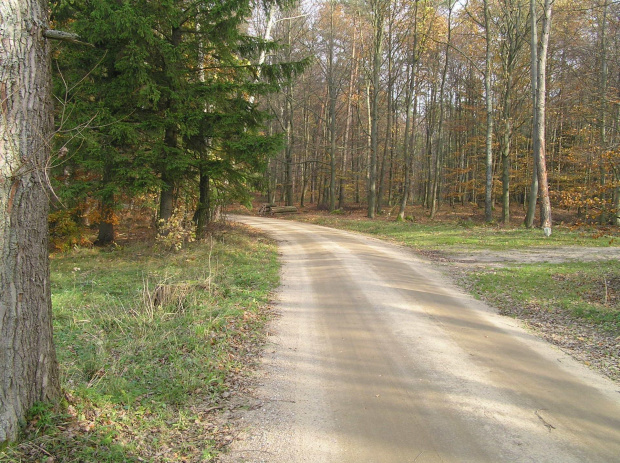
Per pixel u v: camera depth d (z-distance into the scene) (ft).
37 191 10.77
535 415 13.74
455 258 47.21
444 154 148.05
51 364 11.46
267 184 50.60
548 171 99.55
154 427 12.68
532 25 68.03
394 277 35.47
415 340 20.65
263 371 17.19
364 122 153.69
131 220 66.95
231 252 45.65
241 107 45.27
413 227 81.82
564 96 83.97
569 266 39.68
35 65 10.59
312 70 130.41
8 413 10.13
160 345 19.27
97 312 24.11
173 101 41.60
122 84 37.83
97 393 13.26
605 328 22.38
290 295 29.84
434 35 101.71
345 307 26.50
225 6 39.70
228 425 13.12
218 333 21.20
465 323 23.50
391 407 14.25
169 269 35.60
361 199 160.35
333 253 48.60
